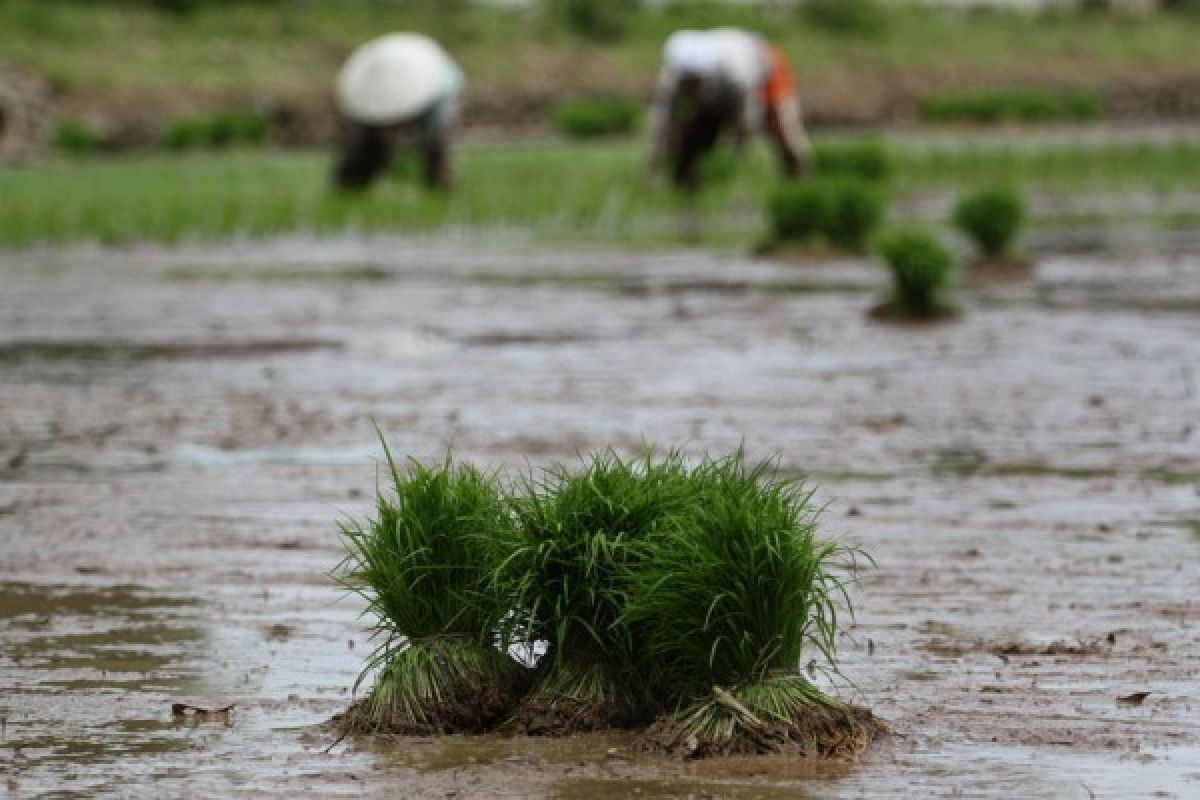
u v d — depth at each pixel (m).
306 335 48.94
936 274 49.84
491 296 56.72
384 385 40.81
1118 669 20.36
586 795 16.70
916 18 188.00
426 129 84.62
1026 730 18.38
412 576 18.94
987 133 142.62
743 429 35.03
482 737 18.45
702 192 87.06
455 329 49.66
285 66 147.12
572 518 18.64
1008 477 30.83
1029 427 35.34
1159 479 30.67
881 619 22.39
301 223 80.25
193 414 37.72
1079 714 18.86
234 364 44.31
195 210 81.12
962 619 22.39
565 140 134.50
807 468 31.48
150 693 20.02
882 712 18.98
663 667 18.41
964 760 17.53
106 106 131.62
